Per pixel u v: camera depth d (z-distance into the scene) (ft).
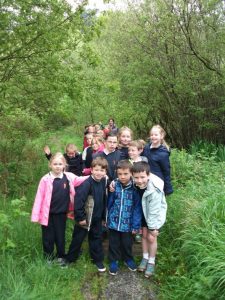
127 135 12.19
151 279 9.41
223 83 25.02
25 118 18.86
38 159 19.66
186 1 25.00
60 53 16.58
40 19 14.08
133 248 11.02
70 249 9.91
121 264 10.16
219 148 24.82
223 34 24.75
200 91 26.40
